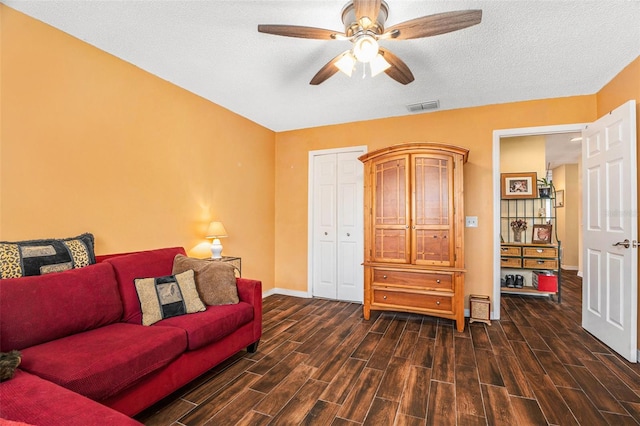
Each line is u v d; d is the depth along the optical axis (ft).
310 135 14.64
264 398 6.27
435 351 8.48
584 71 8.87
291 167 15.02
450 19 5.36
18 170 6.30
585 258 10.07
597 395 6.36
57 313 5.54
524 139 15.53
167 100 9.59
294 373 7.29
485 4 6.06
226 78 9.44
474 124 11.76
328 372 7.33
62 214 7.01
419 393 6.45
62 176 7.01
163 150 9.45
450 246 10.28
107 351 5.06
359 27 5.83
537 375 7.17
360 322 10.91
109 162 7.97
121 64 8.27
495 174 11.44
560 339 9.33
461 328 9.98
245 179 13.10
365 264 11.21
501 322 10.93
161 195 9.37
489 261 11.50
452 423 5.51
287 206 15.06
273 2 6.07
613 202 8.55
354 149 13.70
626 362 7.81
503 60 8.26
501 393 6.44
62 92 7.02
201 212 10.82
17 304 5.11
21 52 6.36
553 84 9.76
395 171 10.99
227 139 12.07
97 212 7.70
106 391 4.65
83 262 6.60
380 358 8.06
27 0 6.01
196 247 10.57
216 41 7.47
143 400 5.36
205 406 5.99
